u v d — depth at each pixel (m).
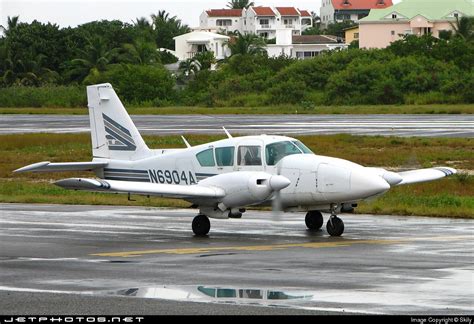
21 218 71.38
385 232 60.72
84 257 50.34
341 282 41.22
